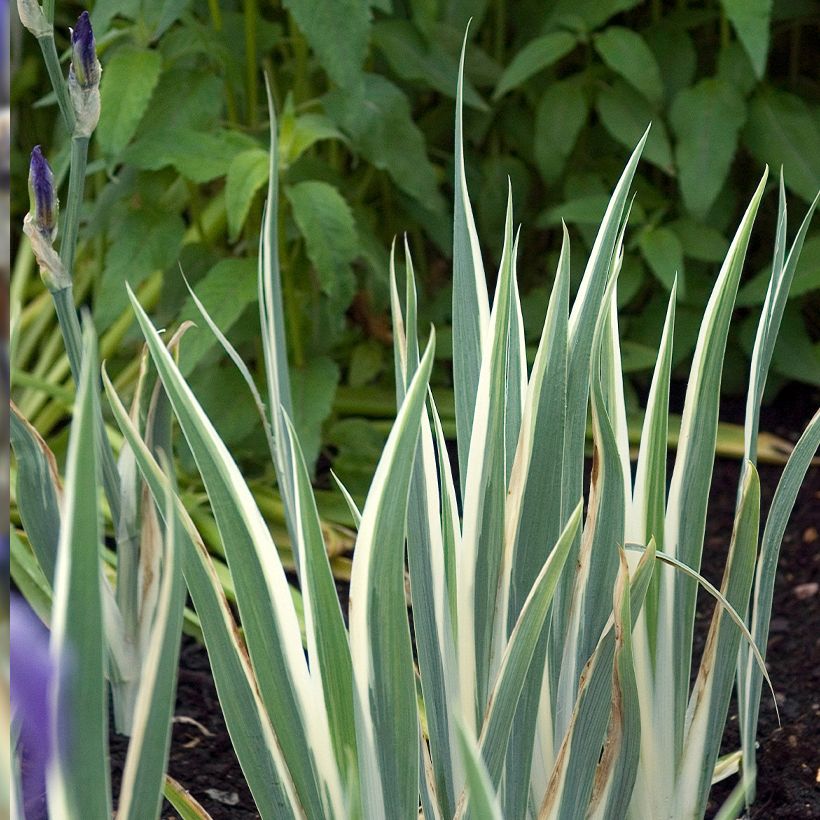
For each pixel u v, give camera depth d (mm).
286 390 1295
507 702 1133
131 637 1443
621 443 1268
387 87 2023
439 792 1211
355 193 2168
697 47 2584
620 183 1204
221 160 1789
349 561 1862
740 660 1304
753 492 1233
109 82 1751
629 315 2637
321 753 1145
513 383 1240
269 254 1287
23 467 1317
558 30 2365
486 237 2496
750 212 1214
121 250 1845
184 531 1126
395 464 1075
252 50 2004
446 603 1194
